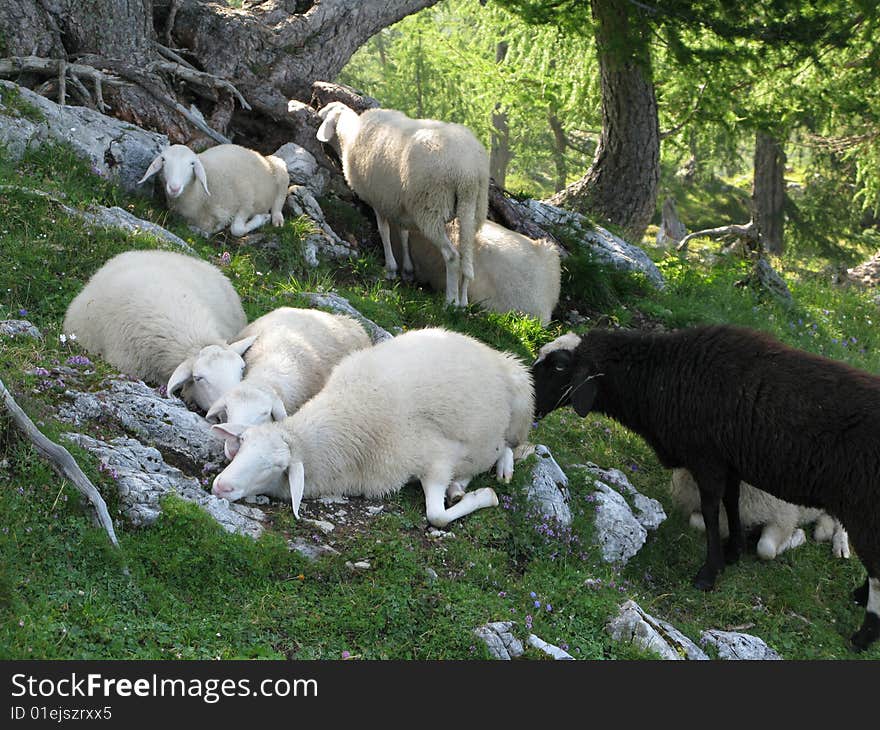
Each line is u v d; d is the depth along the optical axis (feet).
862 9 44.29
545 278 33.91
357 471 20.06
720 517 24.53
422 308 31.63
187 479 18.67
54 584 15.72
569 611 18.76
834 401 20.88
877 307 51.60
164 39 40.24
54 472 17.16
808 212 102.01
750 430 21.58
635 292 39.63
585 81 66.23
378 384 20.54
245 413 19.62
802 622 22.33
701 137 81.51
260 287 28.81
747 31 43.83
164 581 16.67
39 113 31.14
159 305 22.22
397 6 46.50
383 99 104.27
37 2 35.42
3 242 25.16
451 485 20.94
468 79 85.25
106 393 19.90
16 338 21.27
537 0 47.57
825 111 60.18
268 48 42.47
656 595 22.08
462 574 18.74
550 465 22.85
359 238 36.17
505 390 22.04
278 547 17.69
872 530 20.44
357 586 17.54
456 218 32.37
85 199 29.25
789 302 45.73
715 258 51.52
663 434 23.11
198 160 30.78
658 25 45.42
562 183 102.68
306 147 38.83
